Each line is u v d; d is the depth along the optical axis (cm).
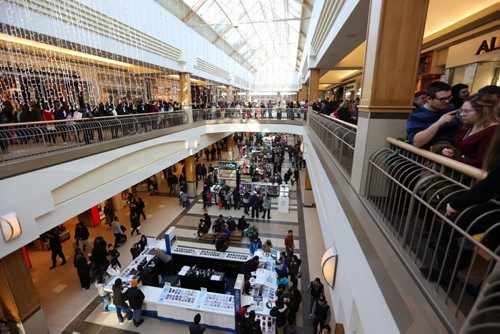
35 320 516
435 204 196
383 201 261
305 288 660
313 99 1306
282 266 647
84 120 647
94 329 563
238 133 2662
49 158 491
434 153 177
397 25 255
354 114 629
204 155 2175
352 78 1642
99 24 737
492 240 134
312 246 850
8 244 423
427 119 214
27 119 595
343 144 405
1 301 488
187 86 1345
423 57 682
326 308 506
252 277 623
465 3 423
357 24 558
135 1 903
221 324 555
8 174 422
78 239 802
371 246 204
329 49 816
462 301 147
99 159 621
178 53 1235
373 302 192
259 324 496
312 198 1152
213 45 1777
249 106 1806
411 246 183
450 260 170
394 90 267
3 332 482
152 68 1134
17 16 522
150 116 898
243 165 1647
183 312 567
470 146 165
